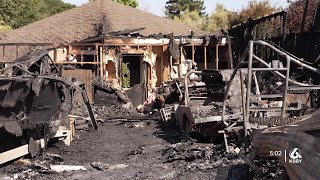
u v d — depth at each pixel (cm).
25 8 4125
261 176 606
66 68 2058
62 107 997
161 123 1612
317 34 1477
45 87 964
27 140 966
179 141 1177
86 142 1225
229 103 1173
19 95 930
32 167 898
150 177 796
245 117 758
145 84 2273
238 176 679
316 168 356
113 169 889
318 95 1160
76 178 820
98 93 2047
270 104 1050
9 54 2309
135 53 2269
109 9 2709
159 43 2302
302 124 443
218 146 972
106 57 2222
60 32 2489
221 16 4650
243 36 2144
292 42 1636
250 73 723
